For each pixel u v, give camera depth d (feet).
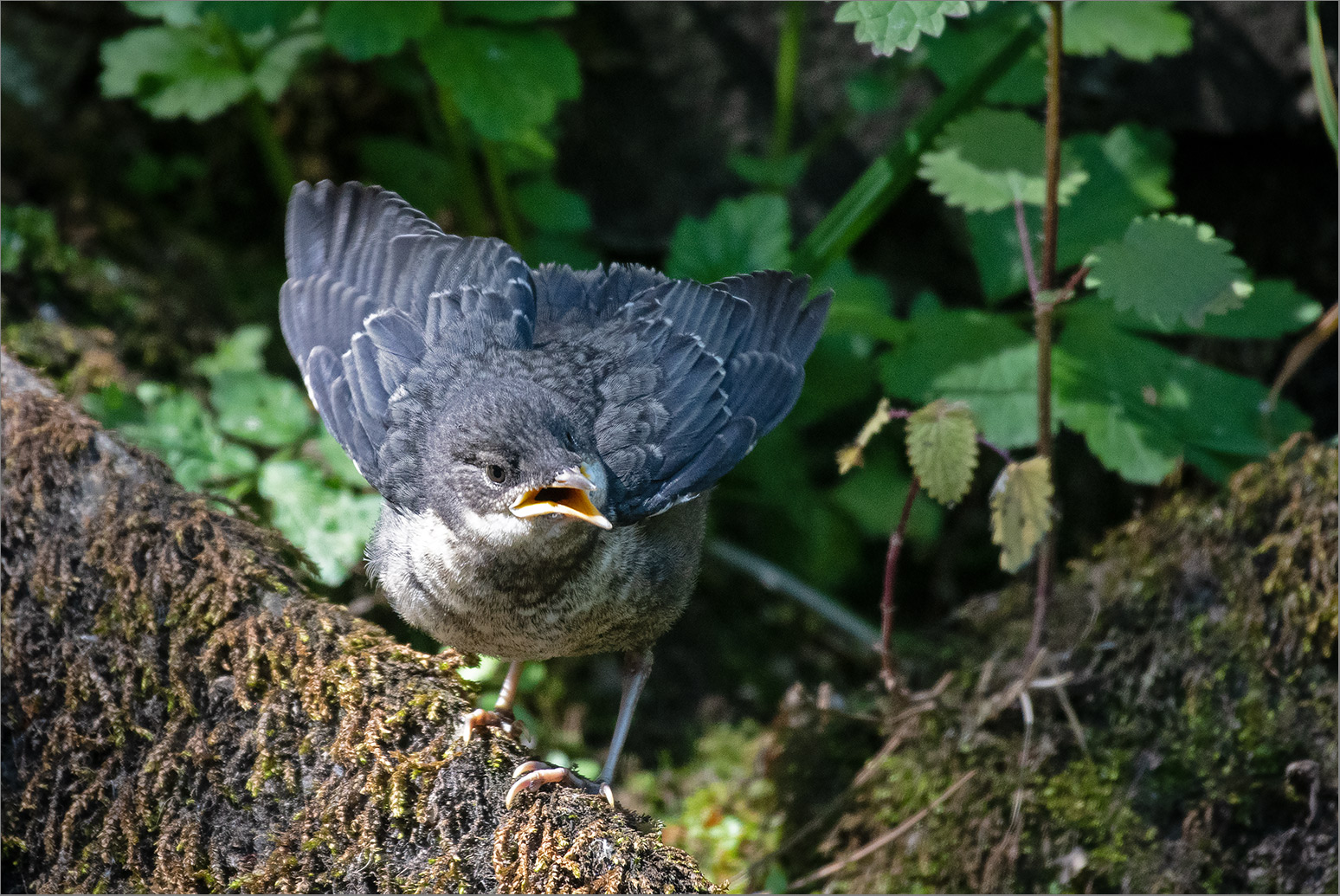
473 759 18.85
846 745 28.71
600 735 33.68
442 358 21.49
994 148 26.12
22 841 20.25
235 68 32.30
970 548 37.88
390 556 20.52
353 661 19.42
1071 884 25.45
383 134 39.65
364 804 18.58
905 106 37.22
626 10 37.76
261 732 19.21
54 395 22.31
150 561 20.31
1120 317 28.48
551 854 17.88
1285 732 24.61
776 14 37.27
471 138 37.83
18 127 35.86
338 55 38.75
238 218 39.04
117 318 32.99
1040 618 25.64
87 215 35.76
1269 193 35.29
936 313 29.37
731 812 30.07
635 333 22.22
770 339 22.86
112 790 19.92
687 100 38.06
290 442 29.04
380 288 22.58
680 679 35.50
